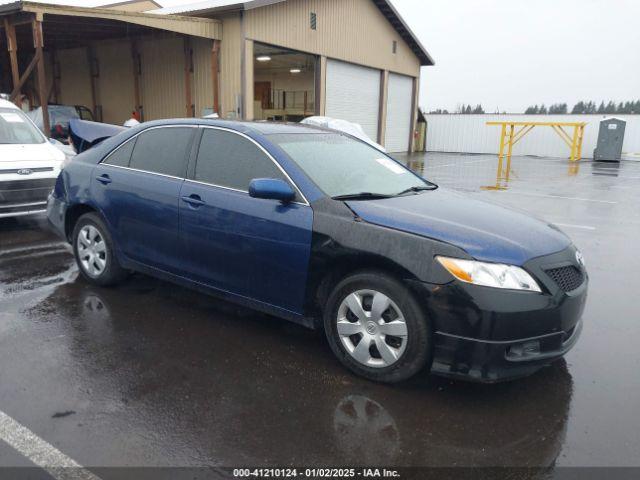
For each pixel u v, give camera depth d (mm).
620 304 4676
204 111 16531
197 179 3963
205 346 3656
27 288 4711
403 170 4387
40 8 11297
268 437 2656
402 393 3100
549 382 3264
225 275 3797
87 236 4762
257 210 3555
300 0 17438
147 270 4355
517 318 2848
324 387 3150
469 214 3430
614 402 3045
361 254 3133
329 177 3666
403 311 3021
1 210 6680
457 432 2736
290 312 3543
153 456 2482
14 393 2977
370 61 22391
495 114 29672
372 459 2512
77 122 7625
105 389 3057
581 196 11945
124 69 18375
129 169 4414
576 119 27859
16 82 12492
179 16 14055
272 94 26562
